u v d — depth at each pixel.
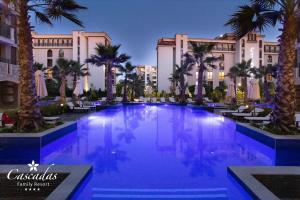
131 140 9.89
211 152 8.10
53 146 8.81
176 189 4.99
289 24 9.41
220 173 5.96
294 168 5.31
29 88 9.43
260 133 9.45
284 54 9.55
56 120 12.85
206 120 16.56
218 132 11.94
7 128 9.45
